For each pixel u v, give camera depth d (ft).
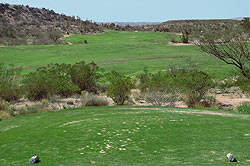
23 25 572.51
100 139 26.68
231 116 39.19
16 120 40.73
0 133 32.37
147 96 63.21
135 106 53.47
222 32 58.13
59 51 216.33
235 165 19.26
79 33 452.76
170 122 34.12
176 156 21.36
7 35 379.96
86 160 20.99
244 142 24.91
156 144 24.63
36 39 349.41
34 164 20.56
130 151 22.84
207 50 59.36
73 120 38.22
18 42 317.63
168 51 212.02
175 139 26.14
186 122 34.12
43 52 213.46
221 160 20.29
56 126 34.37
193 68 92.12
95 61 167.22
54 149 24.17
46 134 30.04
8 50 217.56
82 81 91.04
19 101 71.20
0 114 51.83
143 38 330.75
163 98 61.00
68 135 28.81
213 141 25.34
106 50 221.87
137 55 194.18
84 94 82.53
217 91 79.36
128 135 27.84
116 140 26.16
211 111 45.24
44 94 74.69
